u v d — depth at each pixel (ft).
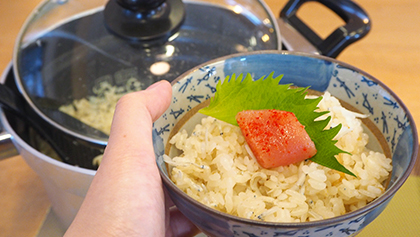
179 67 1.01
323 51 1.09
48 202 1.22
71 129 0.99
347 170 0.70
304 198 0.69
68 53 1.06
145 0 0.99
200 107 0.81
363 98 0.78
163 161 0.72
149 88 0.79
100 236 0.71
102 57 1.03
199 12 1.12
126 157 0.73
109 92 1.01
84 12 1.13
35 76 1.07
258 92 0.78
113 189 0.72
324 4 1.16
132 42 1.03
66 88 1.03
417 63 1.43
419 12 1.61
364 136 0.77
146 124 0.76
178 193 0.63
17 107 1.02
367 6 1.64
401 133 0.71
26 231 1.16
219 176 0.71
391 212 1.03
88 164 1.03
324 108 0.78
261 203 0.69
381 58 1.45
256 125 0.73
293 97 0.77
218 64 0.79
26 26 1.15
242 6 1.16
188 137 0.80
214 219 0.61
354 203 0.72
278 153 0.71
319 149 0.73
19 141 0.95
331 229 0.60
